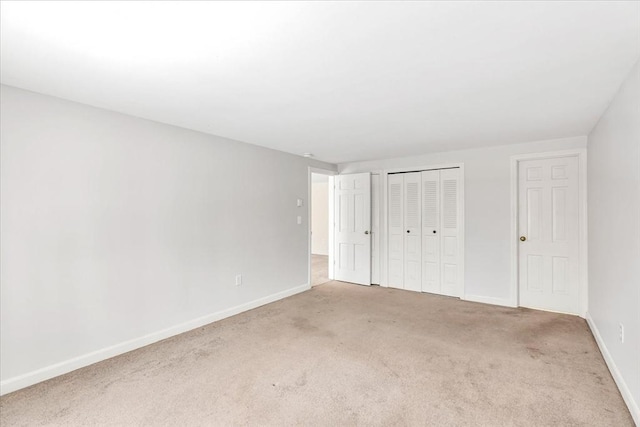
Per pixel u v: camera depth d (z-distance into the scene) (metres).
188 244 3.34
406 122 3.11
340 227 5.69
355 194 5.46
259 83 2.18
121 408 2.01
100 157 2.67
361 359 2.67
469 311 3.93
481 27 1.53
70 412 1.98
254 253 4.12
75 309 2.52
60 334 2.44
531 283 4.06
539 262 4.00
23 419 1.91
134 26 1.49
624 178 2.14
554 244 3.91
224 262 3.73
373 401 2.08
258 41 1.64
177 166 3.25
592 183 3.31
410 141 3.92
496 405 2.03
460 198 4.48
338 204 5.71
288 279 4.68
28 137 2.28
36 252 2.32
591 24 1.50
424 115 2.90
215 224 3.62
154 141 3.05
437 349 2.85
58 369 2.42
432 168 4.72
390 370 2.48
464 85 2.23
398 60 1.86
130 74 2.02
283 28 1.52
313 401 2.08
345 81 2.15
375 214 5.36
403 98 2.47
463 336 3.14
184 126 3.25
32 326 2.30
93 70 1.96
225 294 3.74
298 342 3.03
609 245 2.55
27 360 2.28
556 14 1.42
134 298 2.89
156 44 1.66
